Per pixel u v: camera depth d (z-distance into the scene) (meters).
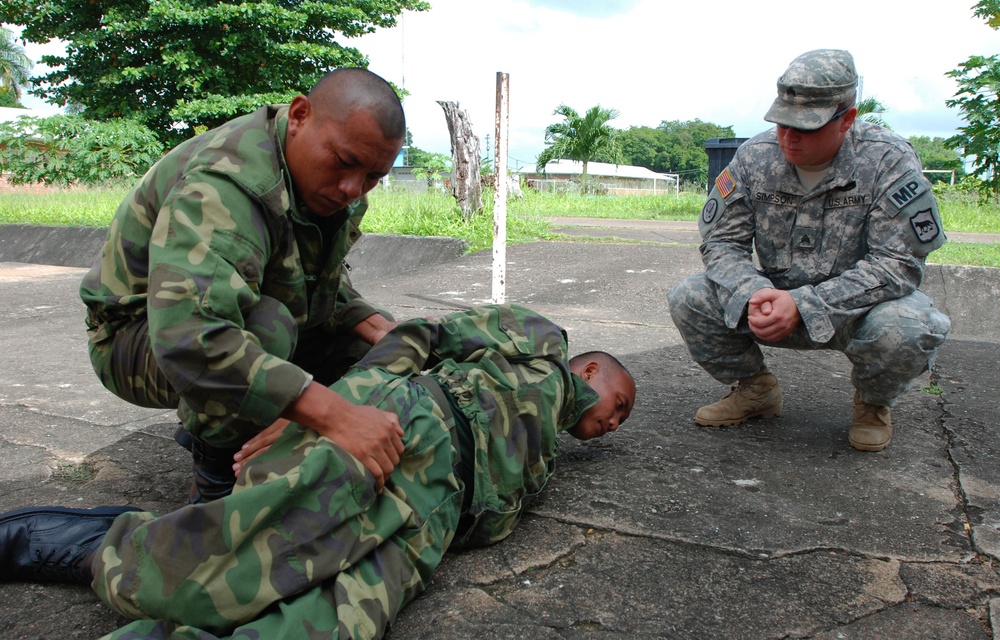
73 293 7.14
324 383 2.68
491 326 2.33
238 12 17.77
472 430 2.07
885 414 2.84
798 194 2.77
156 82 19.45
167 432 3.05
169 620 1.57
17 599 1.87
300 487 1.64
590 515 2.30
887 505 2.37
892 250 2.61
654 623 1.78
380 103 1.81
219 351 1.67
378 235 8.20
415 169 18.33
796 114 2.51
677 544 2.14
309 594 1.63
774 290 2.68
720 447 2.84
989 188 14.88
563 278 6.48
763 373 3.07
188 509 1.59
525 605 1.85
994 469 2.65
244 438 1.98
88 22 19.27
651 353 4.19
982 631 1.76
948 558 2.07
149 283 1.72
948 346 4.49
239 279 1.74
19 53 43.06
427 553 1.88
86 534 1.89
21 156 15.90
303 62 19.92
